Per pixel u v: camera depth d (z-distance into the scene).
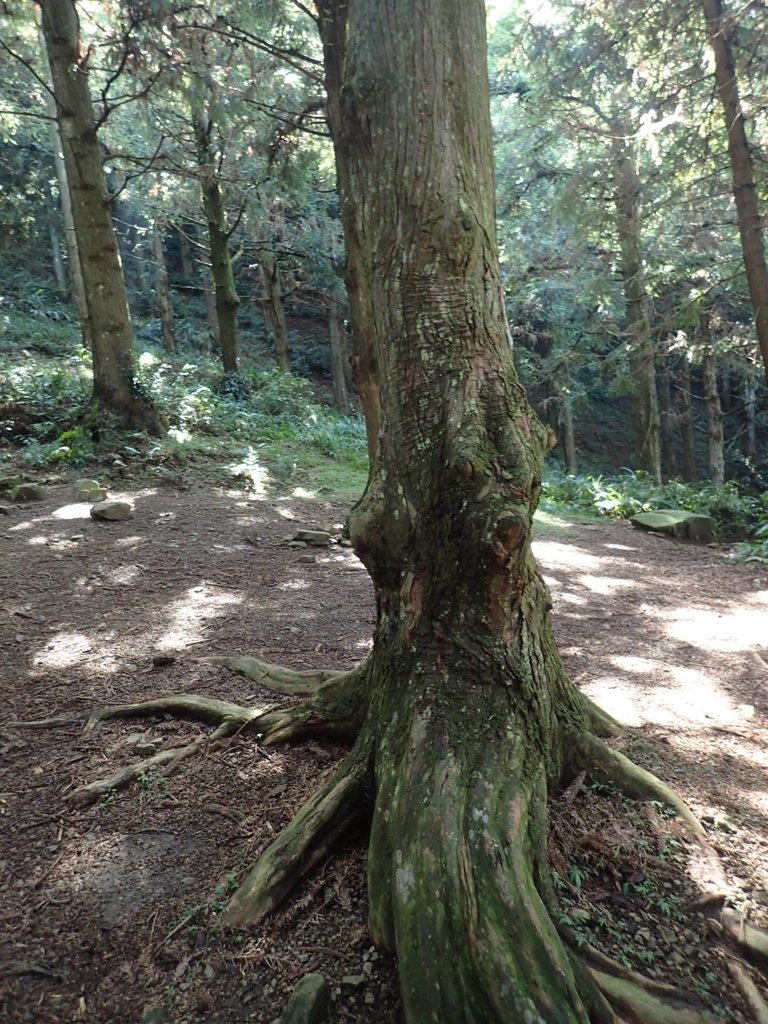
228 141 11.88
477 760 2.29
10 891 2.28
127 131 16.25
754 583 6.93
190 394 11.52
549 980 1.74
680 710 3.75
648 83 10.43
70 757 3.07
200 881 2.32
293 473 9.92
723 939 2.08
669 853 2.40
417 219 2.46
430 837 2.05
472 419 2.38
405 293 2.48
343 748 3.04
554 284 14.73
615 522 10.38
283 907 2.18
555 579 6.65
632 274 13.04
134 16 8.91
